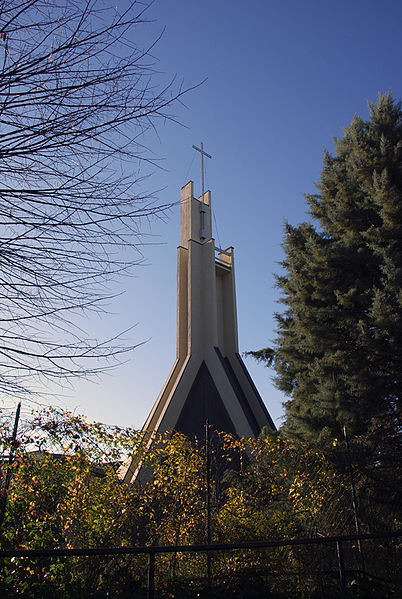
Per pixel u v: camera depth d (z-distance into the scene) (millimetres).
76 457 7164
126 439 7641
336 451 8859
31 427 6305
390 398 11359
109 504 7102
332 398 11344
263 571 6191
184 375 23344
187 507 7711
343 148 15516
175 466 8227
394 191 12266
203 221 28375
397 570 6785
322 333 12344
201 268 27125
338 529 7855
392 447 10062
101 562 6188
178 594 5531
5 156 4012
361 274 13242
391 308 11125
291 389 14977
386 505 8625
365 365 11547
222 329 27922
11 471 6164
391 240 12516
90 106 4137
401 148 13430
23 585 5098
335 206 14828
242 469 9320
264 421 24359
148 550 3971
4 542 5824
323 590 6008
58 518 6617
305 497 8367
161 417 21453
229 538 7590
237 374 26422
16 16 3873
